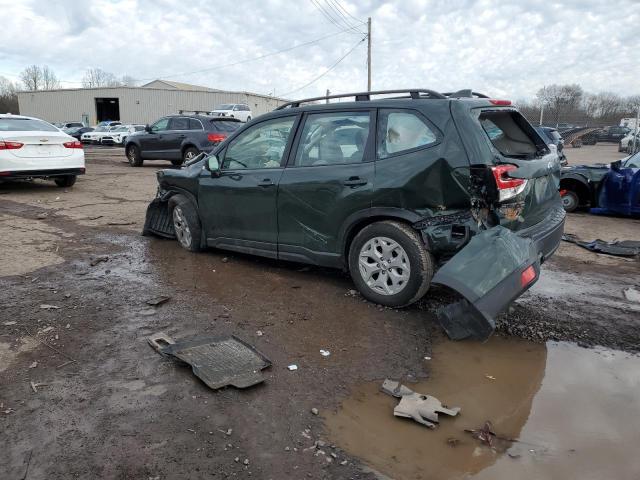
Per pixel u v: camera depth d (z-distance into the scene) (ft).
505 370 11.32
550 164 14.53
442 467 8.21
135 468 7.88
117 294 15.29
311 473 7.93
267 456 8.27
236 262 18.85
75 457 8.08
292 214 15.84
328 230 15.12
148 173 49.03
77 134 136.98
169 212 21.50
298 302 14.89
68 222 25.55
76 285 16.03
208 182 18.40
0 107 241.55
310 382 10.55
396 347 12.19
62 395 9.78
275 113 16.80
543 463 8.36
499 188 12.27
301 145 15.88
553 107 106.22
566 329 13.41
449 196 12.84
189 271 17.71
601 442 8.92
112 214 27.86
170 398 9.77
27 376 10.44
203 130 50.19
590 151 106.01
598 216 30.22
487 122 13.94
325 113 15.47
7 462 7.93
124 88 182.80
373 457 8.39
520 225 13.00
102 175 46.88
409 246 13.47
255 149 17.19
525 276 11.84
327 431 9.00
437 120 13.23
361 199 14.07
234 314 13.96
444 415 9.61
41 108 201.67
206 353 11.39
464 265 11.87
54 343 11.96
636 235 24.86
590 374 11.23
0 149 31.63
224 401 9.73
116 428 8.82
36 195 33.99
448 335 12.57
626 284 17.15
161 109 180.96
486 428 9.18
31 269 17.57
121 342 12.08
